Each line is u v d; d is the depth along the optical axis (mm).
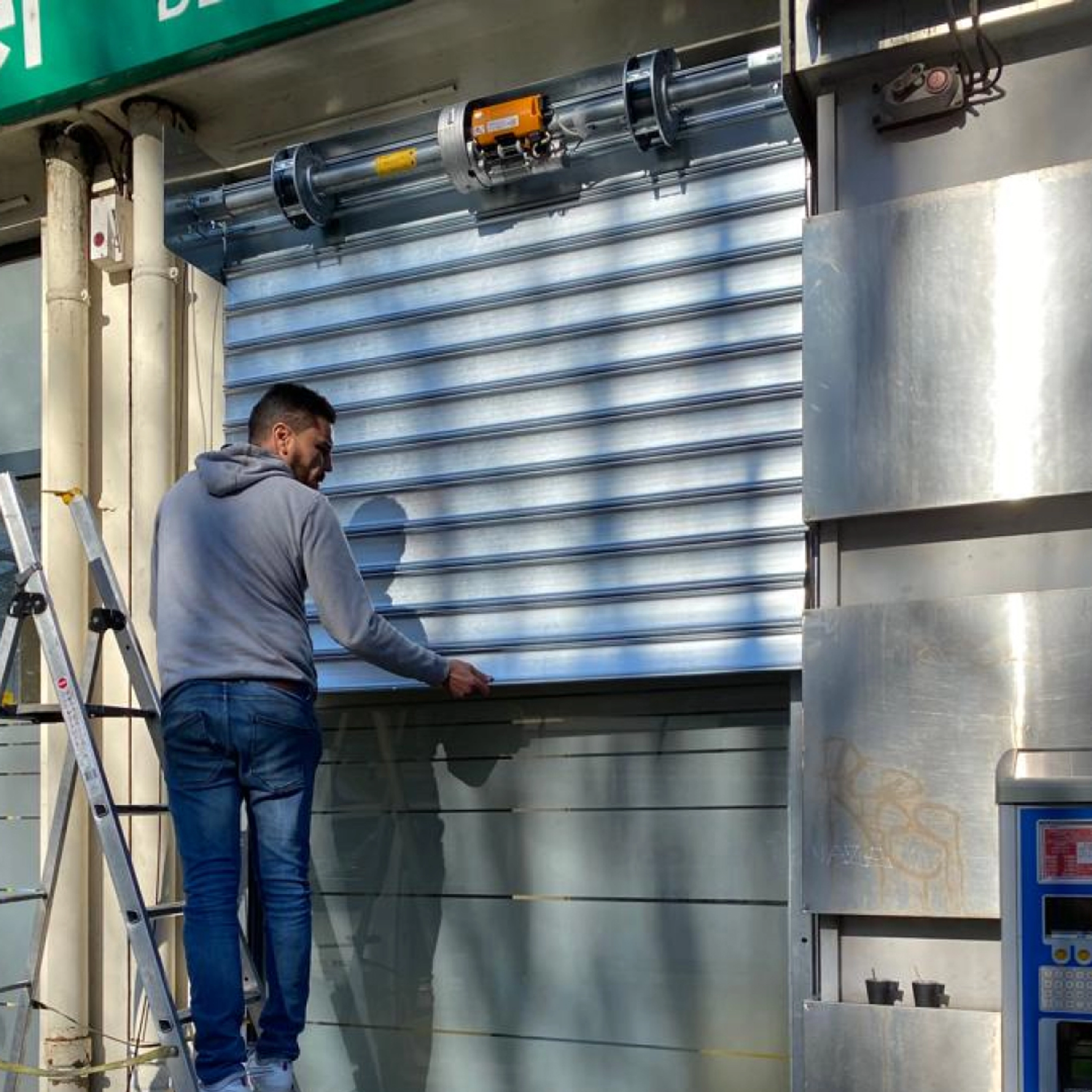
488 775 3887
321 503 3316
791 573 3385
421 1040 3887
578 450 3674
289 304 4117
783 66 3084
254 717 3162
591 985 3693
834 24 3061
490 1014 3807
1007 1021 2361
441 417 3867
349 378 4012
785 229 3463
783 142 3482
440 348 3877
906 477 2891
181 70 4129
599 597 3605
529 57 3932
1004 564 2873
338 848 4059
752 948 3516
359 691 3928
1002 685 2750
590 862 3730
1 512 4488
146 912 3158
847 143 3088
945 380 2877
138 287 4285
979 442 2834
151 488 4227
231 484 3316
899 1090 2656
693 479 3521
